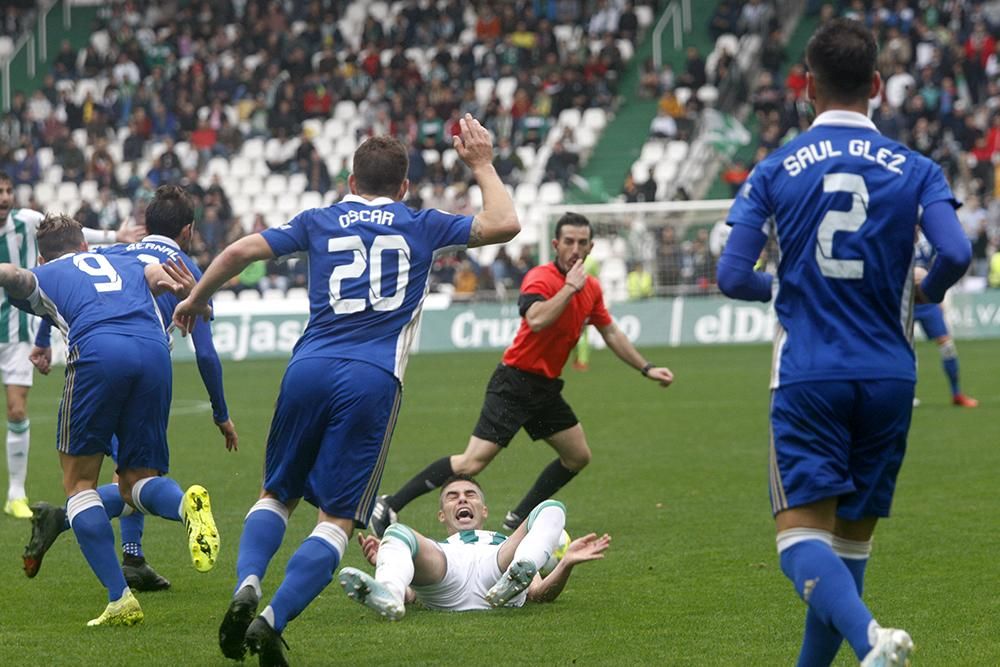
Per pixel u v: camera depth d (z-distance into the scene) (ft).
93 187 359.05
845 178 48.60
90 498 67.72
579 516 100.68
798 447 47.96
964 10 336.70
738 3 366.02
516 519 93.61
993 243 296.30
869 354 48.06
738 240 49.44
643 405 182.39
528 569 65.16
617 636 63.77
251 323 296.51
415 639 63.72
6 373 105.60
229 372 254.27
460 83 361.51
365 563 84.53
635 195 318.04
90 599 74.59
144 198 89.30
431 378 228.02
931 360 241.14
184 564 84.69
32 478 128.67
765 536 90.84
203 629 66.64
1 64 411.95
